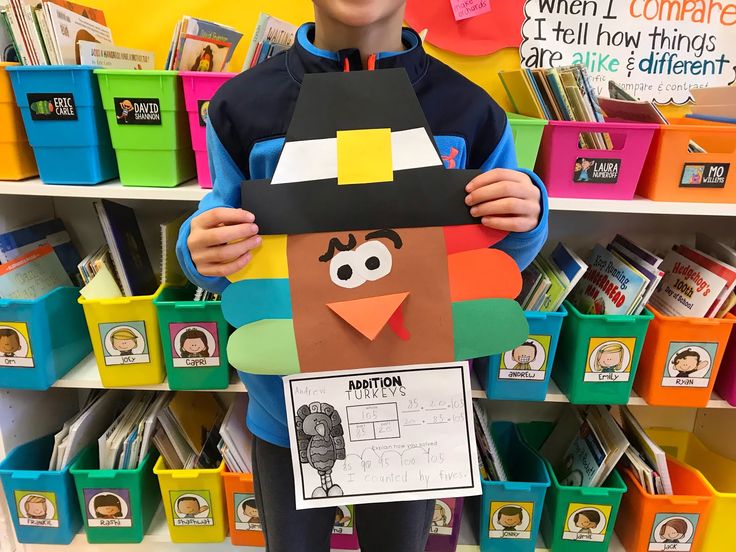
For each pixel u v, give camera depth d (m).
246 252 0.66
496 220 0.65
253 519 1.31
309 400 0.70
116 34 1.27
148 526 1.37
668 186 1.08
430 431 0.71
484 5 1.22
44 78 1.03
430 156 0.65
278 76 0.76
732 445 1.42
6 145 1.09
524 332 0.68
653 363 1.18
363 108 0.65
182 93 1.09
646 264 1.14
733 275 1.09
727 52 1.24
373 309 0.67
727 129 1.02
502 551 1.31
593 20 1.23
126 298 1.14
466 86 0.77
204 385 1.20
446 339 0.69
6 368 1.18
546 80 1.06
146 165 1.09
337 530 1.32
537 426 1.59
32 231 1.29
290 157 0.65
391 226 0.66
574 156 1.07
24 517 1.30
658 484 1.24
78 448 1.32
